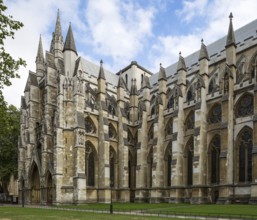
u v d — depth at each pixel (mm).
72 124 61562
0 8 22438
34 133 71375
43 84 72875
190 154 59625
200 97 56562
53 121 66250
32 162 68438
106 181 63344
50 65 68500
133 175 72250
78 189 57719
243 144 49219
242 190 46969
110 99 76125
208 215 32312
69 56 65000
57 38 71500
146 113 71062
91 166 64500
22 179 73875
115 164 69312
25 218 29828
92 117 66312
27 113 75000
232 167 49062
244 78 53344
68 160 60125
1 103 26469
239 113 51000
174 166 58906
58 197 57719
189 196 57344
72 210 43688
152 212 37844
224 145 49625
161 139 65188
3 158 80875
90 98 70312
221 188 48406
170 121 65500
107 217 30844
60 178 58562
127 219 28219
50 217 30922
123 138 69812
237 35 66125
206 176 53969
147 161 68938
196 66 69625
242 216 30516
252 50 56375
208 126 55969
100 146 65375
